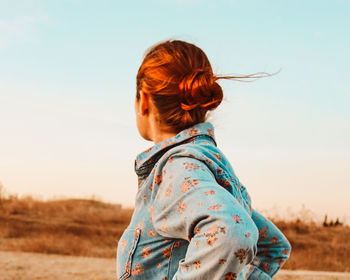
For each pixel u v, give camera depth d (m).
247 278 1.38
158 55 1.23
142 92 1.26
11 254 8.48
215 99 1.20
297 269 8.93
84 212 16.27
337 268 9.41
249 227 0.91
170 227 1.03
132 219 1.20
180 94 1.20
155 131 1.26
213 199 0.95
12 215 14.65
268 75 1.20
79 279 6.39
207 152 1.12
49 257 8.29
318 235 14.33
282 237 1.40
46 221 14.16
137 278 1.13
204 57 1.26
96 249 10.04
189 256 0.94
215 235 0.90
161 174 1.12
